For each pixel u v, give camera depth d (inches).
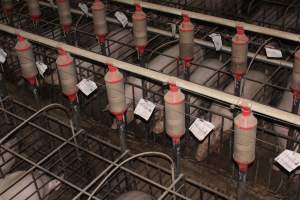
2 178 124.8
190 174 134.6
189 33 142.3
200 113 138.0
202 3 202.8
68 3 173.3
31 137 145.4
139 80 144.3
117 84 107.0
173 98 98.6
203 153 133.2
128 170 107.5
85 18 192.2
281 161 97.5
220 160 134.1
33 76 133.2
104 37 165.3
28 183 121.2
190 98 134.0
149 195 111.9
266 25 191.3
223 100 96.5
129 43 176.4
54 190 126.3
